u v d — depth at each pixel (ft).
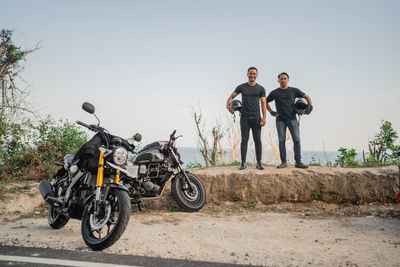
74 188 13.79
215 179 22.08
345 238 13.66
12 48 26.37
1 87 25.96
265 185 21.70
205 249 11.82
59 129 28.68
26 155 25.50
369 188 21.08
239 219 17.83
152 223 16.46
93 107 12.71
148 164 19.13
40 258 10.07
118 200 11.51
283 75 22.16
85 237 11.68
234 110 22.06
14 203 19.29
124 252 11.12
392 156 30.76
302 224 16.51
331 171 22.02
